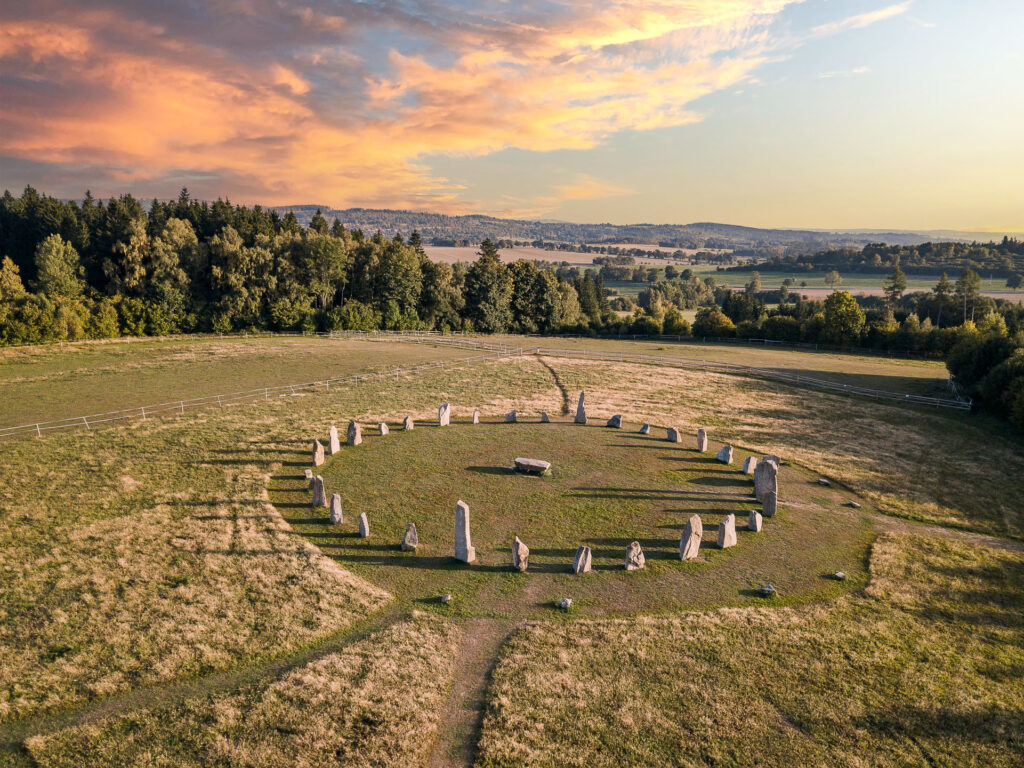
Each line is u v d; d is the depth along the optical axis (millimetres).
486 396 57812
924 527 31375
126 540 27641
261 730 16797
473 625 21859
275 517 30203
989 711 17594
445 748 16328
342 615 22359
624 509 31781
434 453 39906
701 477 36656
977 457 43688
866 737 16547
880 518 32312
